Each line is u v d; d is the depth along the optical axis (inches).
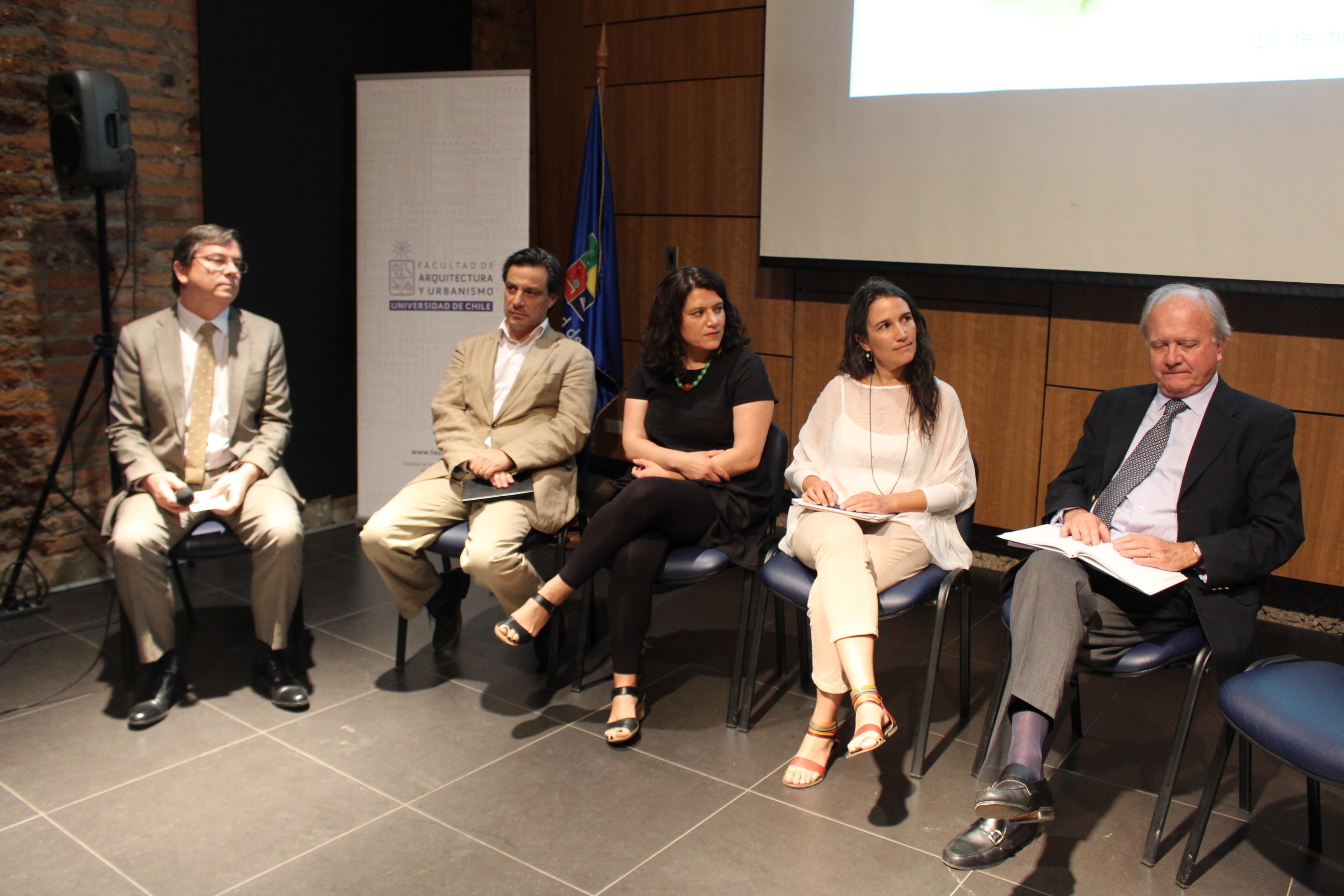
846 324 104.2
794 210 159.0
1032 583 83.8
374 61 169.5
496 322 161.8
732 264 170.6
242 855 80.7
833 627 88.5
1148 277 133.0
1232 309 130.8
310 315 165.3
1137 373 138.2
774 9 155.1
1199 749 100.3
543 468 114.7
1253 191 124.6
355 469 175.2
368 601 137.2
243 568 148.9
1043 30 134.9
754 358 108.3
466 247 161.6
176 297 136.4
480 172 160.1
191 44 146.7
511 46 193.6
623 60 176.4
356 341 171.0
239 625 128.0
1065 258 138.5
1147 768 96.3
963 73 141.5
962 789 91.7
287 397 120.0
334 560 153.9
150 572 103.4
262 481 113.4
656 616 133.9
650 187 177.3
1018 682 80.1
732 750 98.6
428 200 162.1
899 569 95.6
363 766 94.7
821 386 164.7
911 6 143.7
